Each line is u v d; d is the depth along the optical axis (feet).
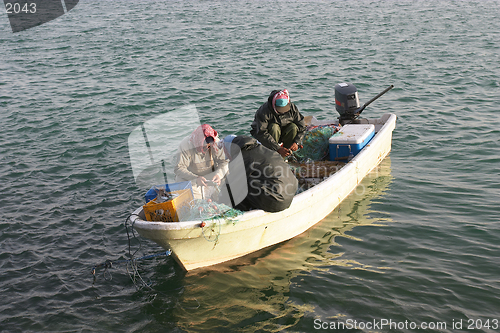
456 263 16.42
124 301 15.49
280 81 44.78
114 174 25.66
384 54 54.39
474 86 40.81
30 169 26.53
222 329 13.94
